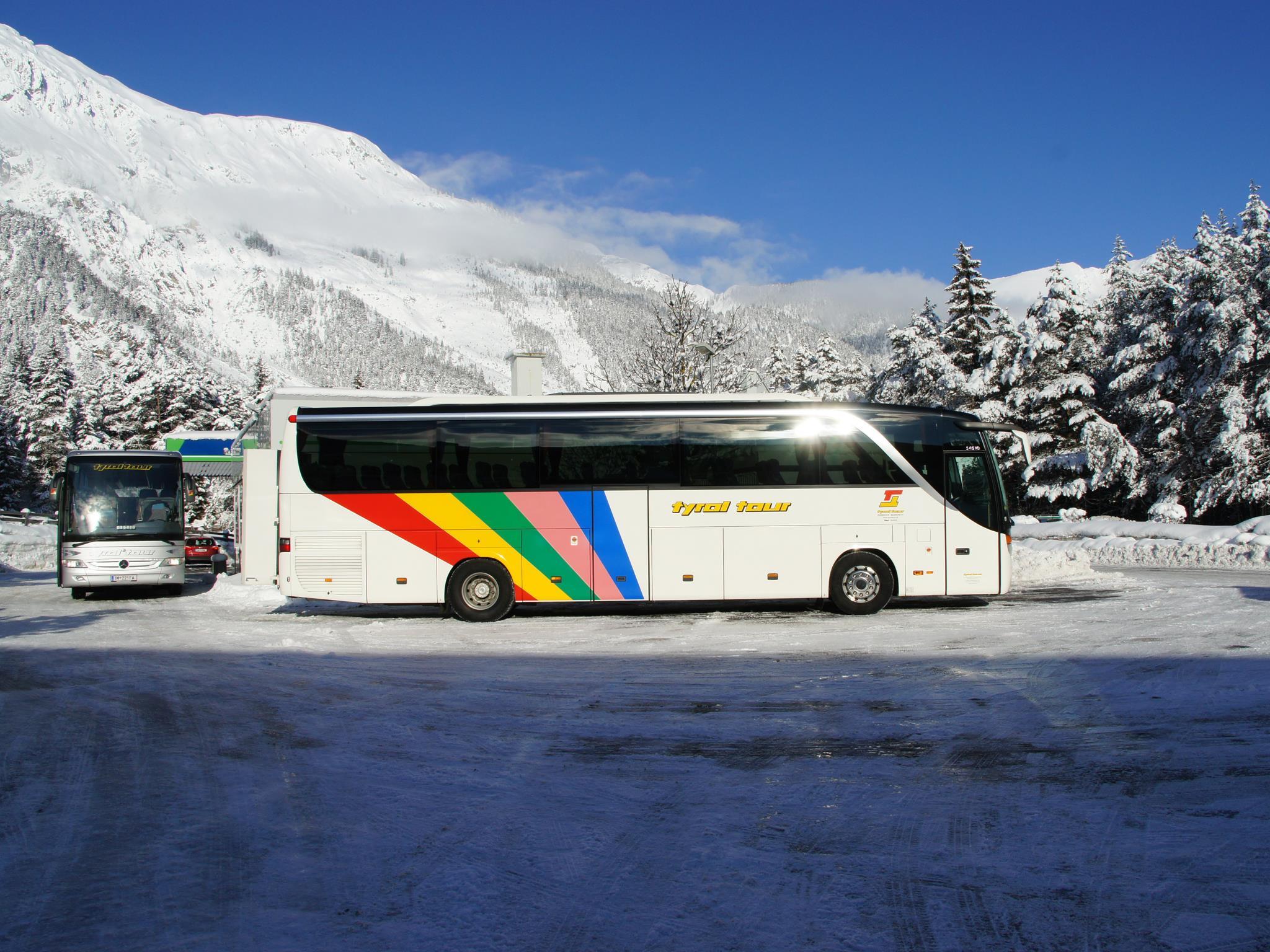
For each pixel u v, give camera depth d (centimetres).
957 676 1025
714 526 1594
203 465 3180
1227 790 633
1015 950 412
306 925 443
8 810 615
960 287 4181
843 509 1600
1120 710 855
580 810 611
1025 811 596
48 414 7656
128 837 564
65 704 947
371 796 643
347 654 1257
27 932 436
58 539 2142
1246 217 3534
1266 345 3309
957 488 1611
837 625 1455
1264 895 468
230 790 658
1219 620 1402
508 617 1647
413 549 1588
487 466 1602
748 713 877
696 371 3300
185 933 435
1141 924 437
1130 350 3784
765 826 576
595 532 1591
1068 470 3819
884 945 418
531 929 437
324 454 1603
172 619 1706
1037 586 2022
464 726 843
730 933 432
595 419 1611
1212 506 3484
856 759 721
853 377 5400
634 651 1248
